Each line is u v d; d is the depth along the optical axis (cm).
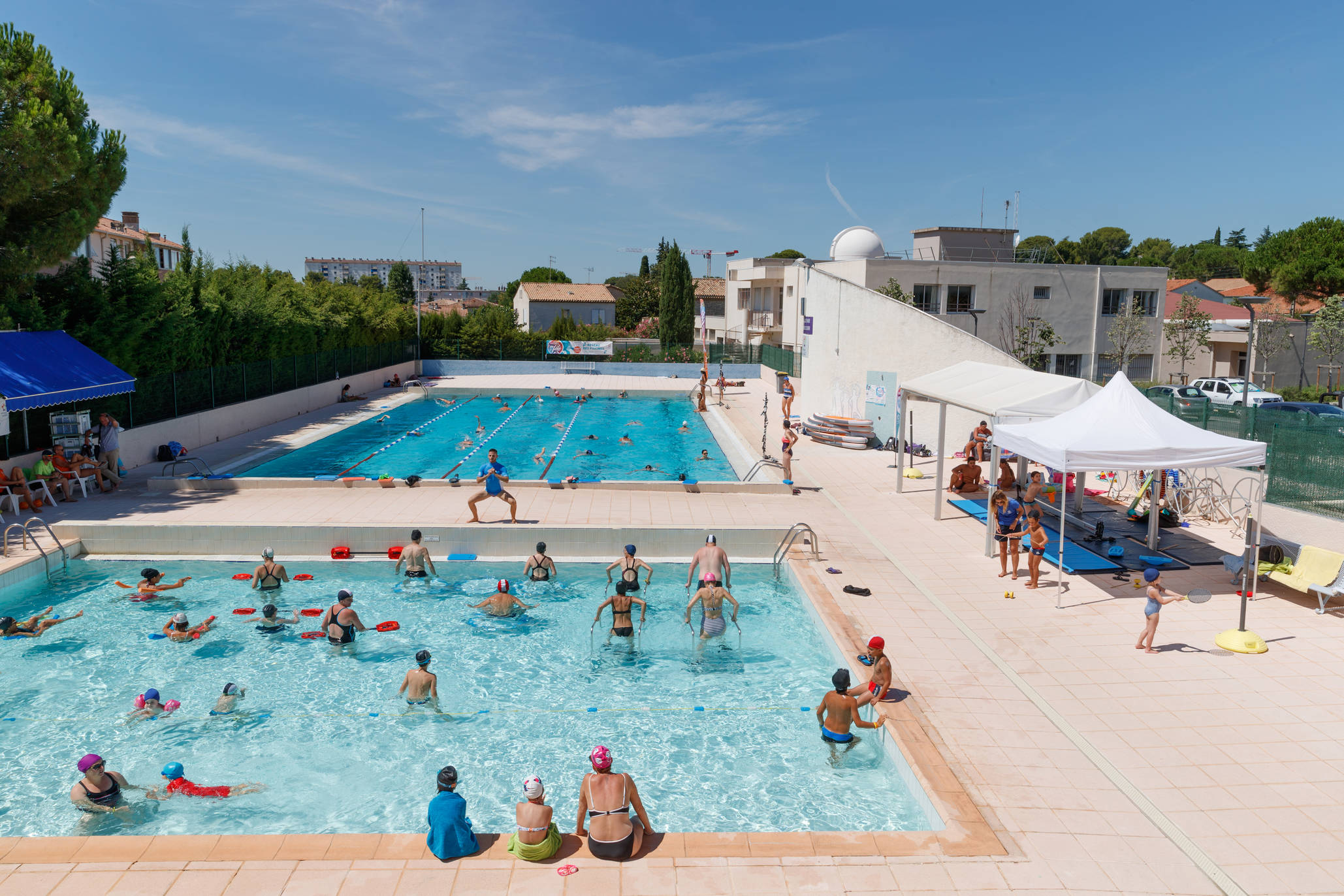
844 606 1246
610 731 960
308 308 3566
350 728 968
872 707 929
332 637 1191
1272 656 1053
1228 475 1669
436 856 662
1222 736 854
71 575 1474
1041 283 3872
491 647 1191
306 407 3400
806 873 641
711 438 3047
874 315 2584
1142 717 896
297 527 1584
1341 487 1430
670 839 689
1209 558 1446
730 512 1764
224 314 2759
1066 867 648
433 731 961
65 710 1005
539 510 1753
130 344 2214
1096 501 1888
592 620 1295
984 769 793
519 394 4141
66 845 671
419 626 1269
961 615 1210
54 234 1967
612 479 2306
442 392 4119
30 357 1836
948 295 3831
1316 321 3241
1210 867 647
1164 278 3956
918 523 1728
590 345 5081
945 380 1894
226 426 2722
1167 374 4072
